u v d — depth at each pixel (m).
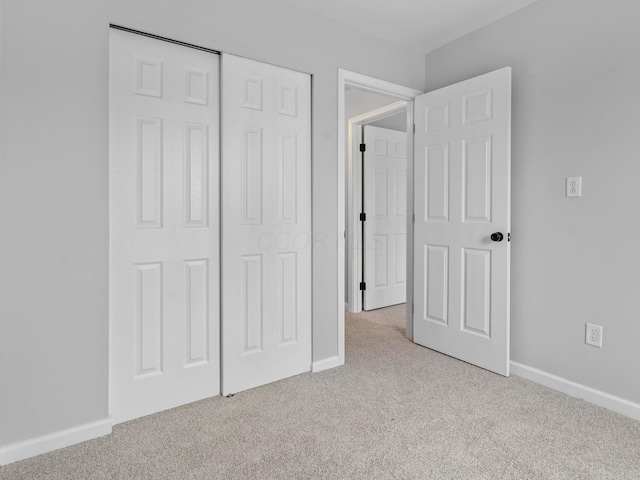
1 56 1.48
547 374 2.24
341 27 2.52
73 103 1.63
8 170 1.51
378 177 4.12
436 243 2.79
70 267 1.65
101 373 1.74
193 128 2.00
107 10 1.70
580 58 2.06
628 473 1.46
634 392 1.88
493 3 2.29
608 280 1.97
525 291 2.35
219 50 2.03
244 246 2.17
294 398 2.09
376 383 2.29
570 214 2.12
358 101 3.86
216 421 1.85
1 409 1.53
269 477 1.45
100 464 1.52
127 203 1.83
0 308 1.51
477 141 2.47
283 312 2.34
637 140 1.84
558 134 2.16
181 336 2.01
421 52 2.97
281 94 2.28
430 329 2.87
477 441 1.67
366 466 1.51
